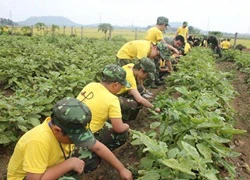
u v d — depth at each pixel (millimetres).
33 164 2459
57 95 5840
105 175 3871
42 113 5195
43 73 8352
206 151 3318
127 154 4289
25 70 7863
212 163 3680
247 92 8672
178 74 6621
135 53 6270
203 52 13344
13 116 4480
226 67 14312
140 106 5082
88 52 11414
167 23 7719
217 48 17281
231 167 3637
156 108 4805
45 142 2488
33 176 2463
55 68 9148
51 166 2652
